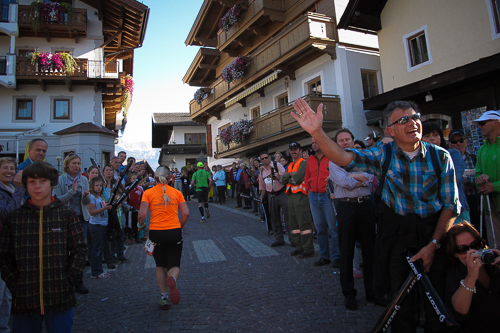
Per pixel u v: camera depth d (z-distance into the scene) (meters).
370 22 12.09
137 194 9.14
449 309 2.47
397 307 2.53
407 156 2.66
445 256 2.60
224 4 18.98
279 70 15.41
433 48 10.49
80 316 4.23
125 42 24.02
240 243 8.21
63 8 19.36
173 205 4.50
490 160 4.00
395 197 2.67
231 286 5.15
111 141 19.72
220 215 13.59
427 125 3.96
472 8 9.51
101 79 19.66
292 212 6.76
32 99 19.62
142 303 4.64
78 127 18.91
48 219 2.78
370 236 4.24
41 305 2.66
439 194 2.61
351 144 4.14
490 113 4.02
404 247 2.63
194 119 25.55
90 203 5.66
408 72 11.25
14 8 18.89
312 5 15.25
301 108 2.56
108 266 6.52
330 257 6.44
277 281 5.24
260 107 19.00
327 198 5.71
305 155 7.69
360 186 4.18
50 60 18.88
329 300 4.36
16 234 2.70
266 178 7.72
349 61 14.13
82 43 20.59
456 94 9.80
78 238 2.86
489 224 4.01
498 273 2.48
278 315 3.98
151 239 4.36
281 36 14.91
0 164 3.57
